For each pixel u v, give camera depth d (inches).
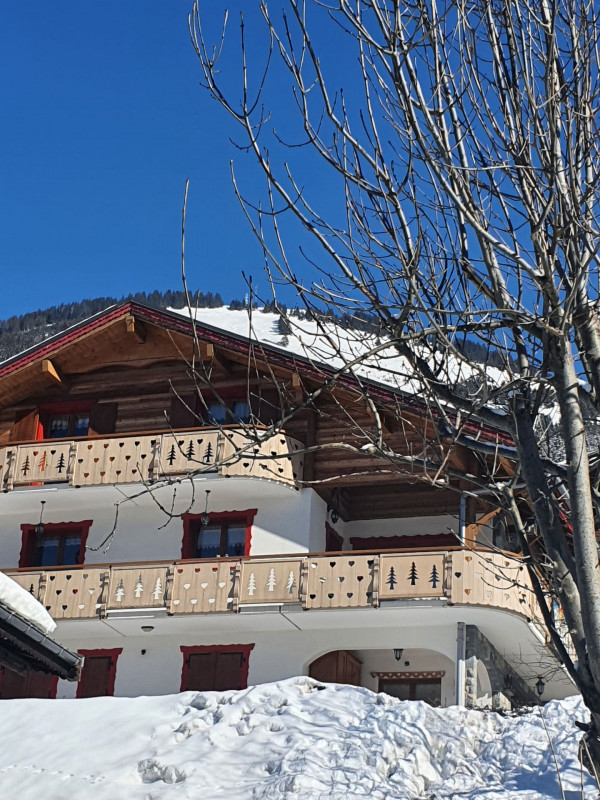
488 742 743.1
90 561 1065.5
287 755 717.9
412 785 683.4
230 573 981.8
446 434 350.3
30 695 1031.0
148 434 1050.7
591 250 317.4
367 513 1084.5
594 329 327.9
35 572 1025.5
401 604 936.9
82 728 799.7
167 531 1055.6
